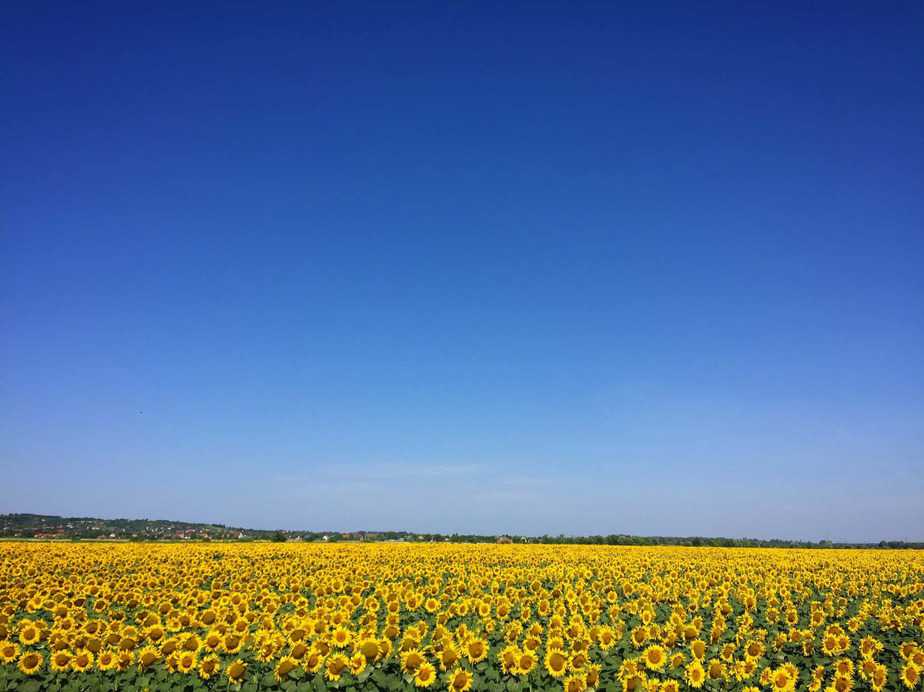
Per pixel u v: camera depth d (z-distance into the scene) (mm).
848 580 41438
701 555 60219
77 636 17953
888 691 17375
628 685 15961
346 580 35969
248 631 19484
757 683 17750
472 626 21938
